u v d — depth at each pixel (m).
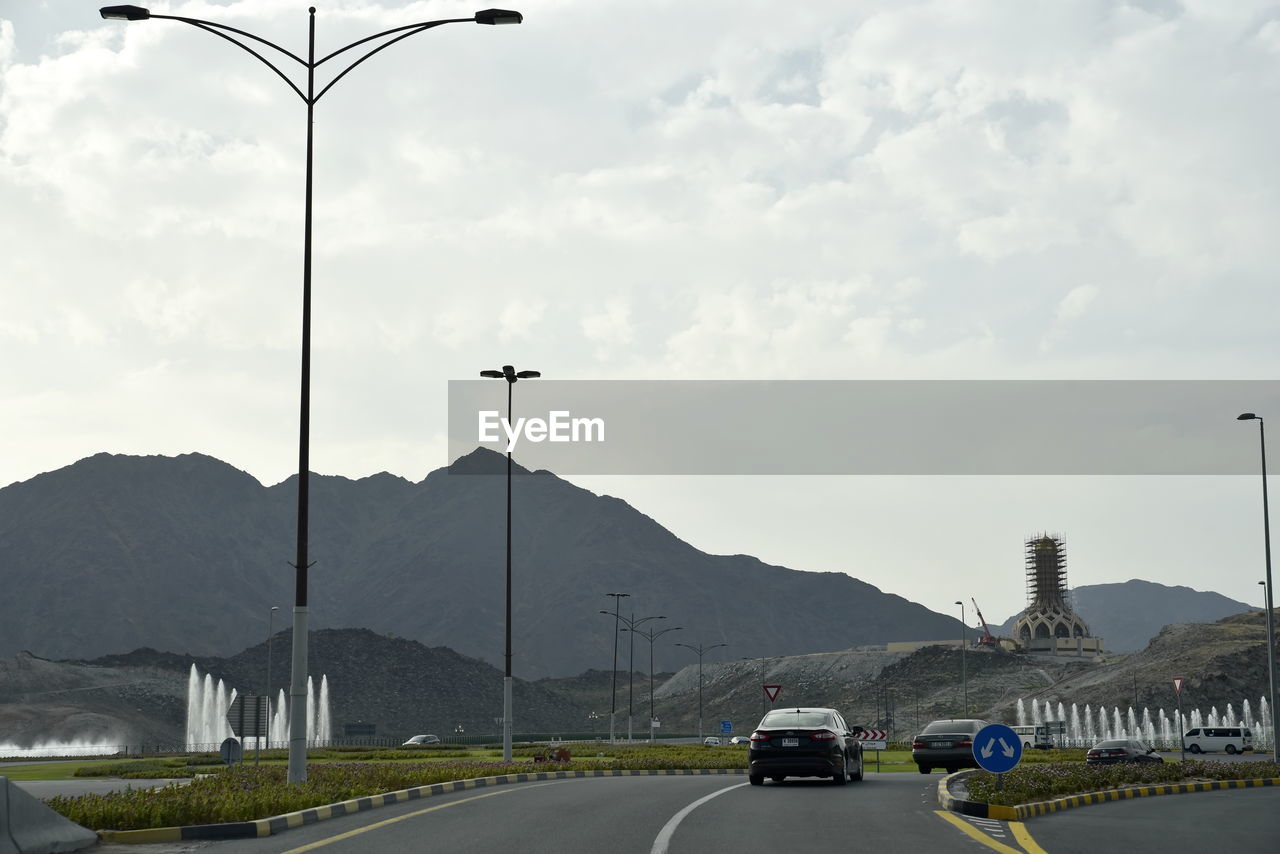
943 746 53.47
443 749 122.94
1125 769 47.16
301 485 33.47
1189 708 195.75
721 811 27.75
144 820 23.39
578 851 20.34
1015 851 21.14
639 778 45.91
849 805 30.03
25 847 19.41
